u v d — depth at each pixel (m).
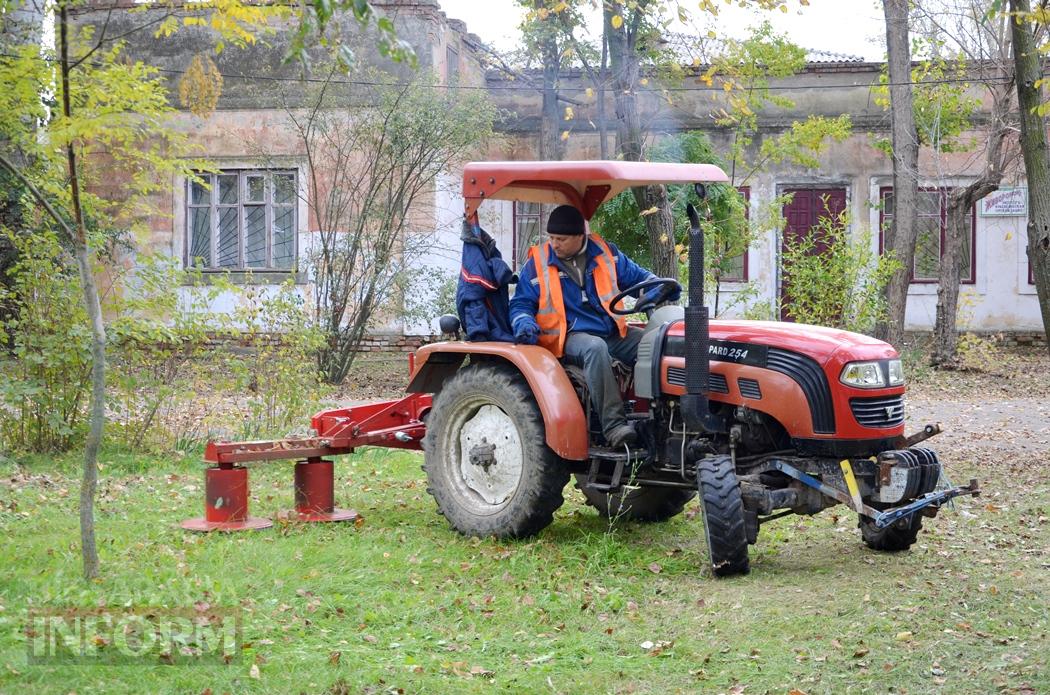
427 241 17.52
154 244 18.72
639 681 4.25
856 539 6.66
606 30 14.73
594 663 4.43
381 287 15.88
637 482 6.28
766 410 5.82
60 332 8.92
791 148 17.19
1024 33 8.81
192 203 18.83
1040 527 7.03
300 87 18.17
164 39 18.36
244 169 18.53
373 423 7.44
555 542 6.48
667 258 14.02
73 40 5.75
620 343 6.60
